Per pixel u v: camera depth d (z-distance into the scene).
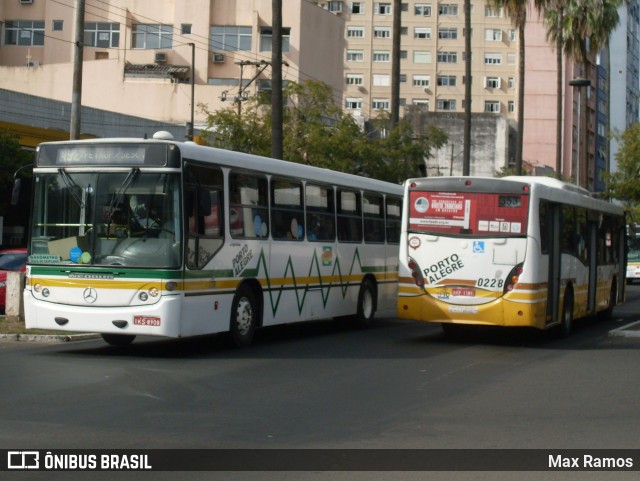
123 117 41.28
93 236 13.86
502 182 16.53
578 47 48.16
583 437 8.88
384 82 95.19
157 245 13.57
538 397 11.26
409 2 94.81
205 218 14.18
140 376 12.20
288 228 16.80
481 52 93.81
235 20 56.28
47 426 8.96
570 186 19.97
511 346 17.14
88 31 57.81
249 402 10.49
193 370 12.88
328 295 18.38
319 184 18.09
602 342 18.14
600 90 97.50
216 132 33.34
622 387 12.12
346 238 19.22
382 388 11.73
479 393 11.50
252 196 15.62
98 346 15.77
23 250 22.44
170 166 13.62
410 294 16.97
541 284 16.69
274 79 24.66
